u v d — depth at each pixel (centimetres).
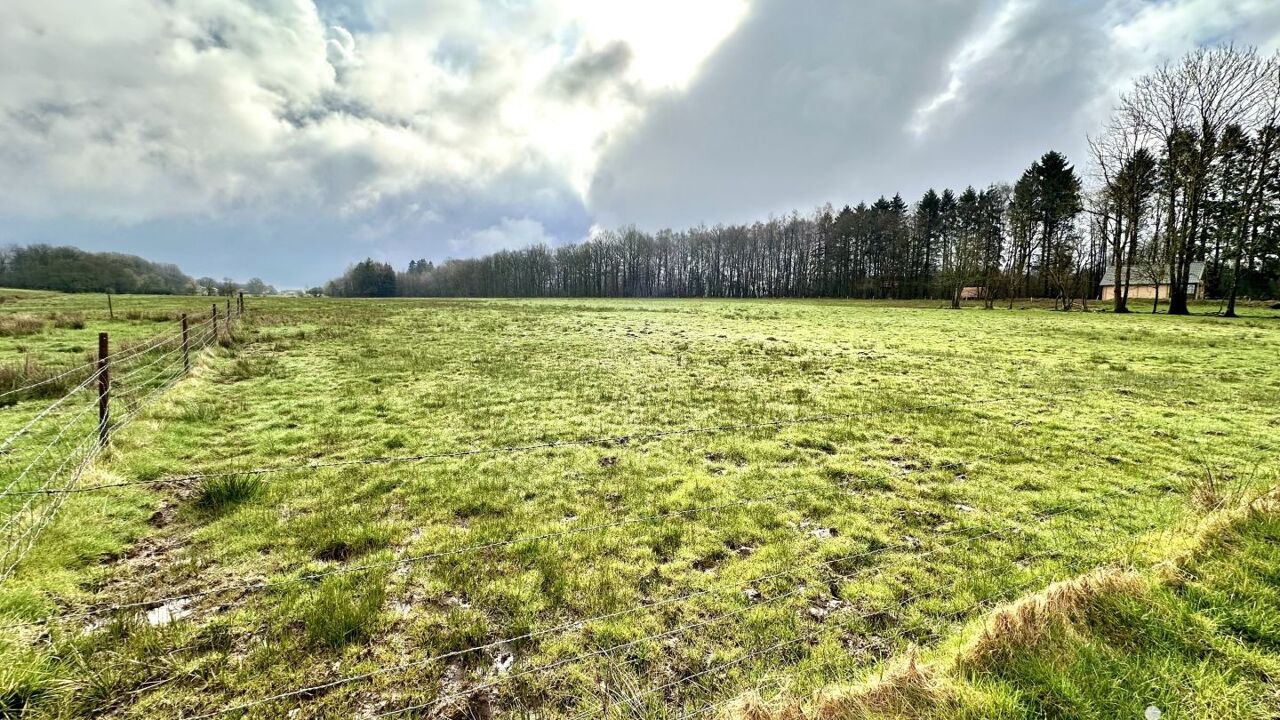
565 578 490
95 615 425
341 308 5078
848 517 629
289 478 725
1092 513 635
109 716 330
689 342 2391
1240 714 282
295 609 438
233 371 1506
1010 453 867
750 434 969
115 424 910
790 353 2058
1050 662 314
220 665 375
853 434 970
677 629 420
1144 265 4797
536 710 341
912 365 1777
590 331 2867
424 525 599
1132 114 4444
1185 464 814
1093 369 1684
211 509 616
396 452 859
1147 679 305
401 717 336
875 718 279
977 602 450
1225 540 437
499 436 952
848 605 453
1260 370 1634
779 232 12150
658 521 613
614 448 888
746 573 503
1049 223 7131
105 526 564
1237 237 4053
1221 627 345
